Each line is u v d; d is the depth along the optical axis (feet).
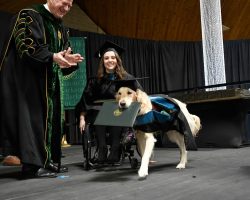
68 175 10.05
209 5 23.39
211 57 23.18
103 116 8.83
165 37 35.53
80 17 32.81
